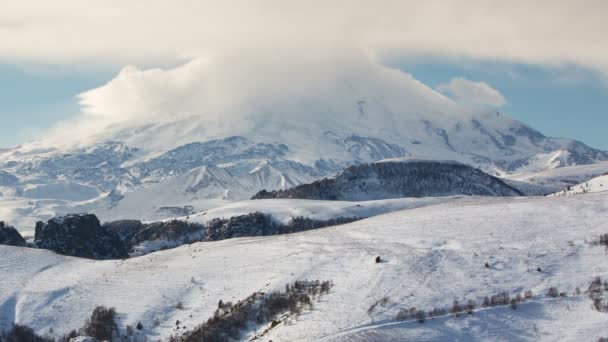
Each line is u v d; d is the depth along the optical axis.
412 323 151.38
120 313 184.38
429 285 172.62
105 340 168.88
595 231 196.75
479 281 172.75
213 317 173.25
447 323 150.75
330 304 166.25
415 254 196.25
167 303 188.50
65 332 179.00
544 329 147.38
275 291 181.88
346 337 143.25
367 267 190.38
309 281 186.25
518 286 168.50
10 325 183.88
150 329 175.88
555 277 171.50
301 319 159.88
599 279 166.75
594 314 150.50
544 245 191.50
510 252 189.25
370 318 155.12
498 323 150.38
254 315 169.25
